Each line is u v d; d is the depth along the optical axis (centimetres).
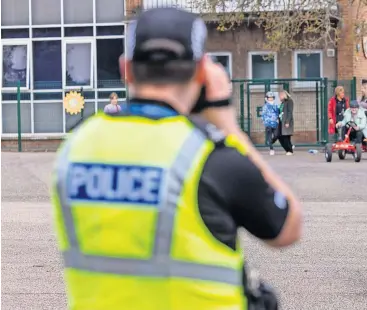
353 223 2073
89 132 420
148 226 387
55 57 5000
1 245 1800
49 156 4359
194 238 386
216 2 4428
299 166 3516
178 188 387
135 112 414
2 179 3244
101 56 4956
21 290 1375
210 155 396
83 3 4962
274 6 4347
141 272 387
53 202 426
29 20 5009
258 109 4547
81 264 403
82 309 402
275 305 451
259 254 1672
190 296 385
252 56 4838
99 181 402
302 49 4812
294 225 420
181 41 411
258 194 401
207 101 433
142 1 4778
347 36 4762
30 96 5000
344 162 3722
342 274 1477
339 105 4088
